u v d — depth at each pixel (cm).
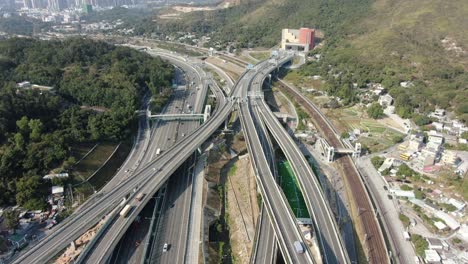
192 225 14875
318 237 12975
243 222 15438
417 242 14000
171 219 15112
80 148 18862
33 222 14450
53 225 14412
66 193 16138
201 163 19625
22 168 16350
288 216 13550
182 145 19625
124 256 13138
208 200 16538
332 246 12662
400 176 18450
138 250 13438
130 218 13812
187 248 13588
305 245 11875
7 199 15100
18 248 13088
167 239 13962
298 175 16888
